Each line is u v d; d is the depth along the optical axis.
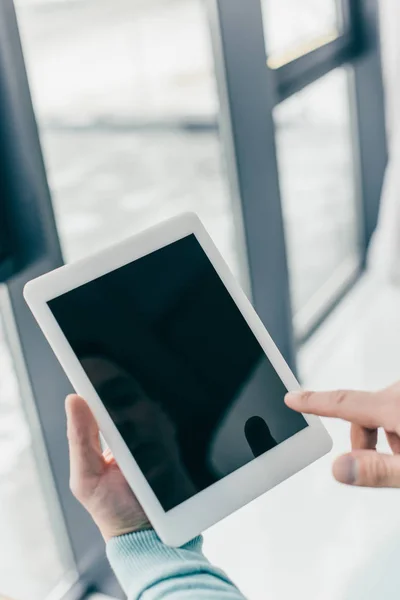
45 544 1.67
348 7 2.22
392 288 2.53
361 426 0.60
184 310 0.69
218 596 0.54
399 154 2.21
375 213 2.56
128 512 0.65
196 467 0.65
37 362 1.28
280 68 1.80
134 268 0.68
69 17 7.15
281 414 0.69
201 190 3.82
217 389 0.67
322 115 4.06
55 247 1.20
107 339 0.66
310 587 1.48
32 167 1.13
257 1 1.57
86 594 1.54
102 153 4.62
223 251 2.91
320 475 1.78
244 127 1.66
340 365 2.18
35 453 1.40
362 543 1.57
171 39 5.83
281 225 1.82
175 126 4.74
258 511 1.71
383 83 2.37
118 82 5.65
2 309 1.25
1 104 1.09
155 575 0.57
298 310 2.42
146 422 0.65
